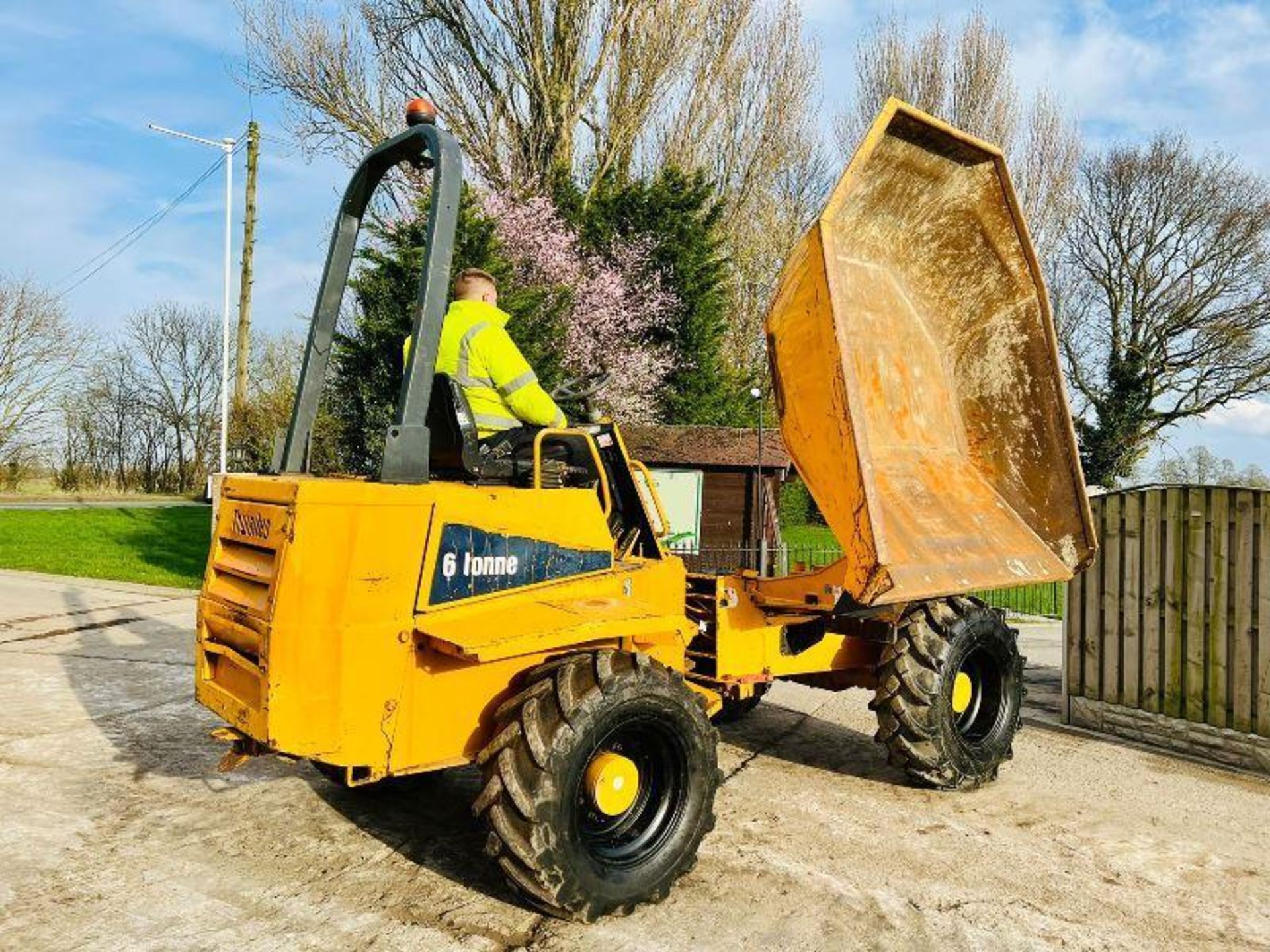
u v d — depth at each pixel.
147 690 6.50
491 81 22.95
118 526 23.08
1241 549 5.52
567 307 18.28
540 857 3.06
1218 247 31.72
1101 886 3.74
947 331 5.37
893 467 4.81
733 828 4.19
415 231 13.13
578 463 4.01
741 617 4.77
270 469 4.04
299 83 21.48
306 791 4.55
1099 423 33.34
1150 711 5.97
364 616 3.07
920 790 4.85
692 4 24.42
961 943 3.21
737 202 27.98
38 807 4.21
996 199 4.99
